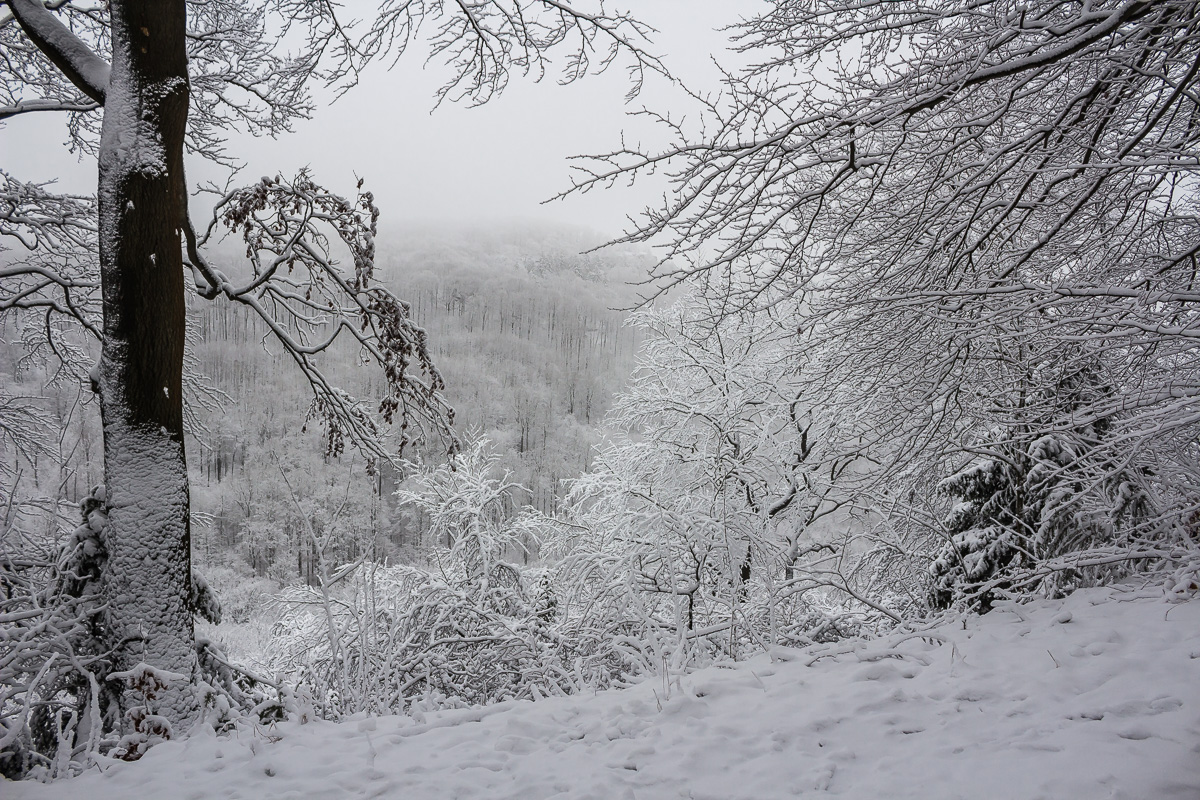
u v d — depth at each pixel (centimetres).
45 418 1066
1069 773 349
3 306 715
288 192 620
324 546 654
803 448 1229
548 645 883
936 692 477
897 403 700
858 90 546
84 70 587
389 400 709
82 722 544
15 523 651
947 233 579
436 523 1253
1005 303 570
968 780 358
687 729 455
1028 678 480
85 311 986
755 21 555
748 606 815
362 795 393
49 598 549
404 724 517
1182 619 543
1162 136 541
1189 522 678
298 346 741
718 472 988
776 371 1202
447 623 913
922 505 866
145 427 569
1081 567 683
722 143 530
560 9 744
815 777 376
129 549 552
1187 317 566
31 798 404
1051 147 537
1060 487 727
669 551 812
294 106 892
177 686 534
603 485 1212
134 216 556
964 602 746
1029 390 712
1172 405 475
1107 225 630
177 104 578
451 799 382
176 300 582
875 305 612
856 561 1164
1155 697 421
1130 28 457
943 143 570
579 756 426
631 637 708
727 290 632
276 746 470
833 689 504
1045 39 510
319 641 1066
